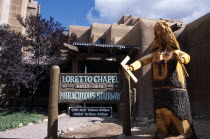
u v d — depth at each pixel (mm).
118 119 10219
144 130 7035
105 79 5598
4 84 17172
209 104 10227
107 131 7078
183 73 4992
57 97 5320
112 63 15188
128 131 5875
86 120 10172
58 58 14469
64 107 15016
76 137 6203
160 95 4887
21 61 13984
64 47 12016
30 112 13438
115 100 5559
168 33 5070
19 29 21859
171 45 5059
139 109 11633
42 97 17984
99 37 22578
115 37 18984
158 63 4984
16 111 13906
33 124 9469
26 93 17750
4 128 8031
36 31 14469
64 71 17109
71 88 5488
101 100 5512
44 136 6734
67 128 7875
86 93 5512
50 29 14594
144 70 11953
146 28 12539
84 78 5566
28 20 15227
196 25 11742
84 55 12422
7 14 21734
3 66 13188
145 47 12258
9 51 13523
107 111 5531
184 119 4691
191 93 11727
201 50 11148
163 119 4926
